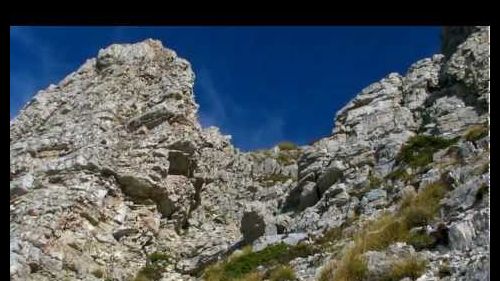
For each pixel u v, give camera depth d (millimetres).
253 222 36500
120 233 37812
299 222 35125
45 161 41281
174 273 36562
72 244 34906
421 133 39344
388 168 36406
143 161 41594
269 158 55125
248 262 30797
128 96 46938
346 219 32375
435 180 29344
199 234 42094
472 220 21547
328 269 22375
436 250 21766
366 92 46156
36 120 46625
